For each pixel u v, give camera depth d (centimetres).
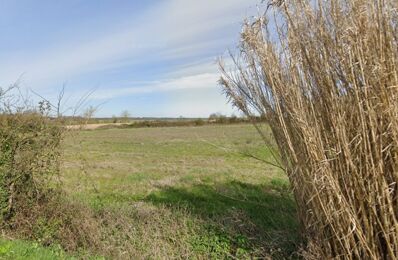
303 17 400
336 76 378
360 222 374
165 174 1323
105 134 3978
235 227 643
